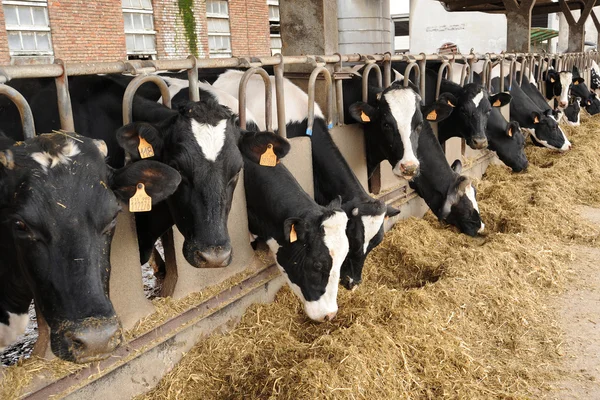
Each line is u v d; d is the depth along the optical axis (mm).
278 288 4781
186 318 3814
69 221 2410
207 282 4105
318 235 3996
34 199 2379
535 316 4797
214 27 19297
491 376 3918
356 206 4707
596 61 20438
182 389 3516
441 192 6457
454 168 6828
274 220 4262
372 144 6352
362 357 3643
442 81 7949
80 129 4391
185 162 3301
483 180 9203
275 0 22297
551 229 6918
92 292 2428
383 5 10586
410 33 27906
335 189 5230
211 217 3350
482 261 5543
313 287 4102
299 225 3975
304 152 5117
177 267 3842
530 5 13422
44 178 2416
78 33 14703
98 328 2387
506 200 7773
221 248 3309
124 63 3605
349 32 10453
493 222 7215
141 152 3307
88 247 2451
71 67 3227
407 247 6023
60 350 2412
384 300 4582
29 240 2412
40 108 4270
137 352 3416
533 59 13039
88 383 3104
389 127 5934
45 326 2971
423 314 4410
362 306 4508
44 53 14250
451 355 3998
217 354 3824
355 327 4000
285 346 3904
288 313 4484
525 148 11438
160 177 2879
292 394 3311
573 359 4172
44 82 4430
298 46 6457
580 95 16172
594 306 5016
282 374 3484
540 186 8328
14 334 3402
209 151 3320
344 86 6750
